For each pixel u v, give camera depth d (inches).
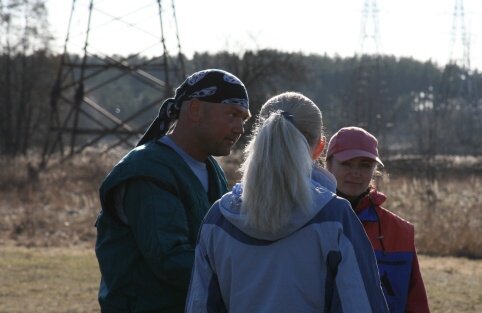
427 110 3139.8
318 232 132.1
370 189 185.8
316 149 154.7
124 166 162.7
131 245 164.7
